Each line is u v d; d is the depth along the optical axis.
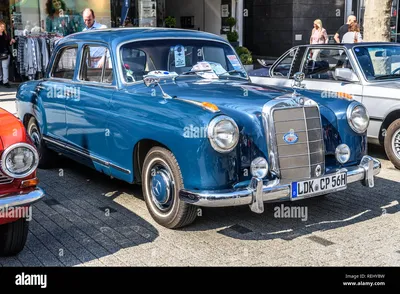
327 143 4.88
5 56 13.06
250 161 4.39
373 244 4.42
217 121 4.09
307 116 4.55
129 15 15.12
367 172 4.86
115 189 6.05
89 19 9.09
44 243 4.50
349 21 10.64
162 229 4.76
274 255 4.21
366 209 5.30
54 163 6.96
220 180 4.19
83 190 6.01
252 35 18.55
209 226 4.83
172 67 5.52
